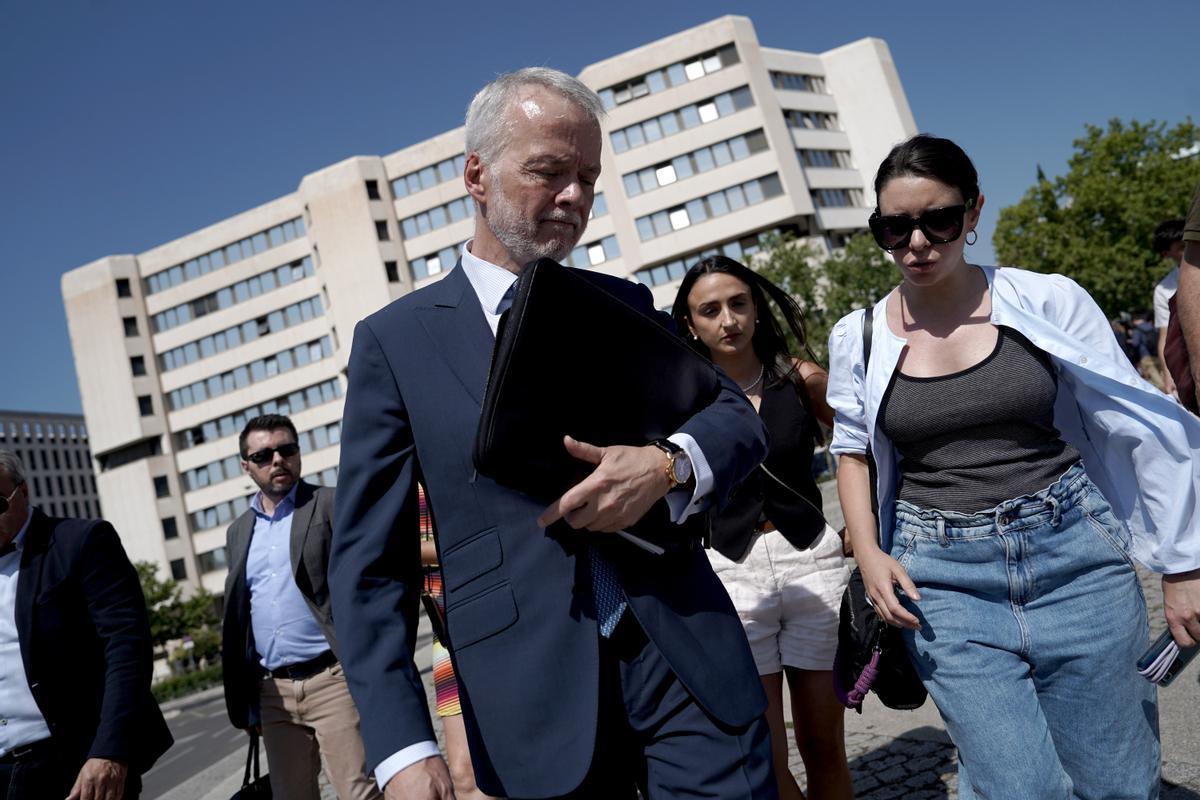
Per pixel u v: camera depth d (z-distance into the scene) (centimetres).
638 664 191
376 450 192
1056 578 228
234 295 6681
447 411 191
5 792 333
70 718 340
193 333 6750
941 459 238
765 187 5684
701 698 184
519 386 175
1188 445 221
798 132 6000
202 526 6706
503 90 202
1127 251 3972
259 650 446
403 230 6269
